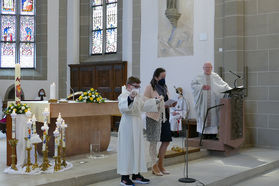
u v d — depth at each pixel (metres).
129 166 4.89
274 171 6.82
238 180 6.02
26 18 13.59
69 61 13.22
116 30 12.41
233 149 7.77
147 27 10.89
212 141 7.53
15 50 13.51
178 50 10.18
